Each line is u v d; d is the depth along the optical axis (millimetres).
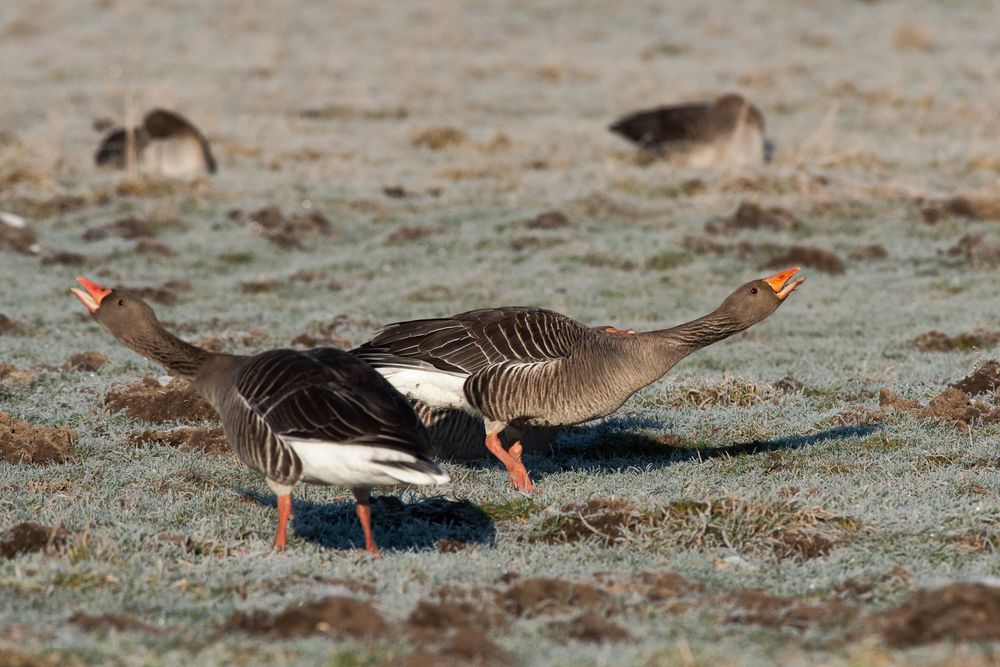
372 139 31797
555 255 22609
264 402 8602
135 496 10648
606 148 30531
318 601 7453
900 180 27016
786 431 13242
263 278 21234
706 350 17281
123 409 13633
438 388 11109
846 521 9711
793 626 7359
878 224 24266
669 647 6750
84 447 12281
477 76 39156
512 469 11203
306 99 36500
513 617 7652
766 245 22875
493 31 46281
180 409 13523
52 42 43906
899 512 9859
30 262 22000
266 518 10383
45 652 6594
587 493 10938
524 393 10766
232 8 49250
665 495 10484
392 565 8891
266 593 8148
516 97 36750
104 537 9031
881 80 38219
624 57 42312
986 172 27531
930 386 14461
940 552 9016
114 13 48375
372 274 21969
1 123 32500
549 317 11039
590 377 10734
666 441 13305
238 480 11523
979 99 35312
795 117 34125
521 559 9133
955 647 6449
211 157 28562
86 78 38844
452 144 30891
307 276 21609
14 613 7477
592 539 9680
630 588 8258
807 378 15352
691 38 45250
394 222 24922
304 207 25594
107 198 25766
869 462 11688
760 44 44344
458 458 12812
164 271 21906
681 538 9586
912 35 43781
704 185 26703
